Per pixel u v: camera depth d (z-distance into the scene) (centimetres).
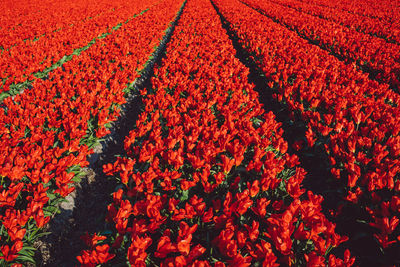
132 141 376
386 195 337
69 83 664
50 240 325
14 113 490
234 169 352
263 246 209
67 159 334
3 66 768
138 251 201
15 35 1273
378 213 284
